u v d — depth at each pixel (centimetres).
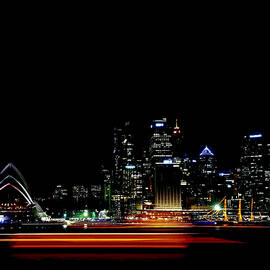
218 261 4122
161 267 3759
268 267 3816
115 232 8844
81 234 7944
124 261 4081
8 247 5366
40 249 5125
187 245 5622
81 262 4019
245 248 5334
